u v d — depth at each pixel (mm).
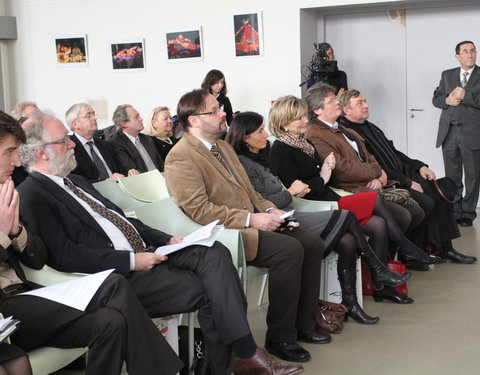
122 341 2098
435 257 4449
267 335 3025
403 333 3324
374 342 3199
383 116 7457
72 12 8039
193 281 2473
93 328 2088
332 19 7500
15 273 2246
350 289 3492
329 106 4348
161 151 5660
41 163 2584
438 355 3027
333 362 2953
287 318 2971
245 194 3244
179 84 7680
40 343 2143
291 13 7066
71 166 2648
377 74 7418
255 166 3592
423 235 4688
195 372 2629
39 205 2445
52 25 8156
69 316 2102
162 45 7684
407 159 5031
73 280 2199
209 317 2463
